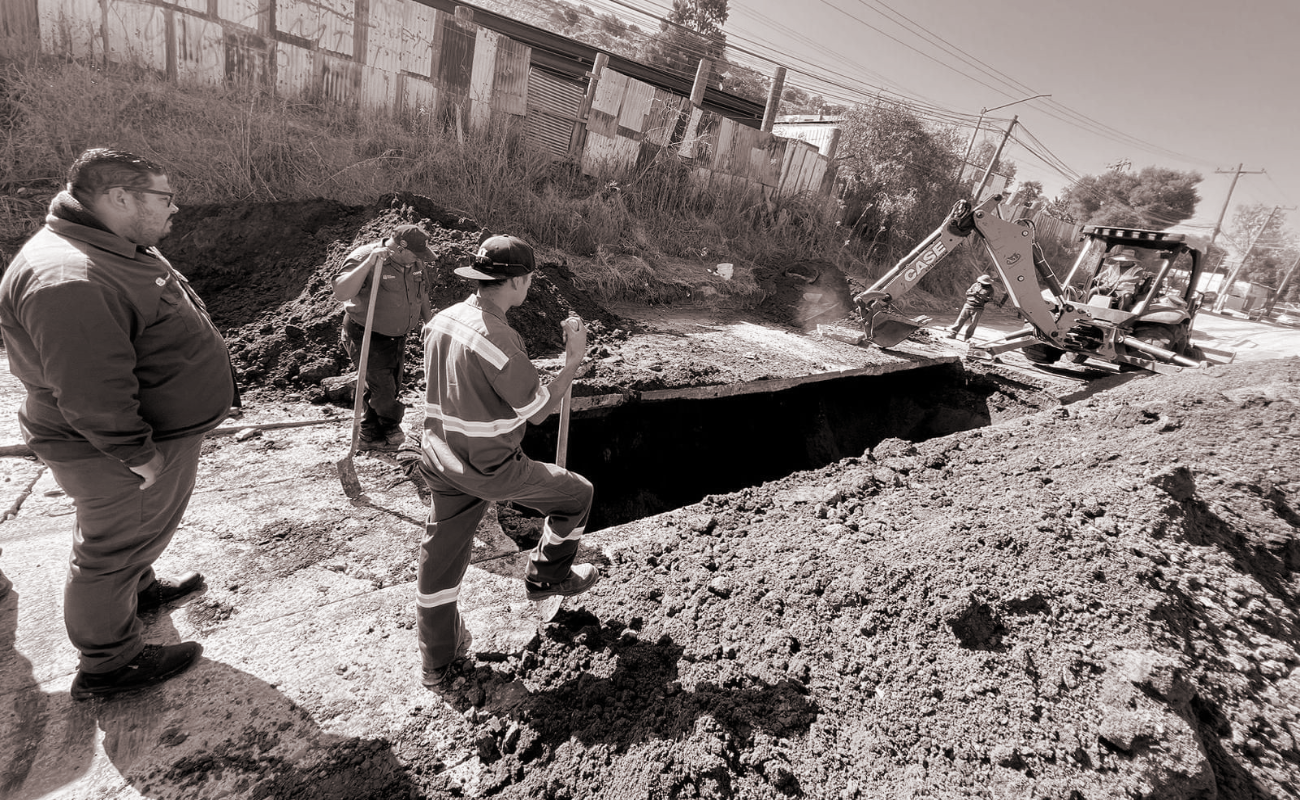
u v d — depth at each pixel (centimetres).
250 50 739
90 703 200
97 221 161
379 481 354
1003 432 533
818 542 316
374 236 564
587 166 1023
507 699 215
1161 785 192
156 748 189
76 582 182
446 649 214
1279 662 259
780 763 192
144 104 659
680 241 1051
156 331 171
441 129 853
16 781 176
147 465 167
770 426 668
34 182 591
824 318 991
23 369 159
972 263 1677
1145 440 457
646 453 578
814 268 1073
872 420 774
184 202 626
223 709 204
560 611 253
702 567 292
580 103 993
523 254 190
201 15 703
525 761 196
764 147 1229
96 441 157
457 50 862
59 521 288
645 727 205
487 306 194
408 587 272
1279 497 379
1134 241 895
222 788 180
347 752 193
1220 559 307
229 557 278
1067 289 959
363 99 820
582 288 790
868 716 211
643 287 901
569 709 213
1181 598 274
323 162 720
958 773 191
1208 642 259
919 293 1483
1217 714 228
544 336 602
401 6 809
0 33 626
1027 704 213
